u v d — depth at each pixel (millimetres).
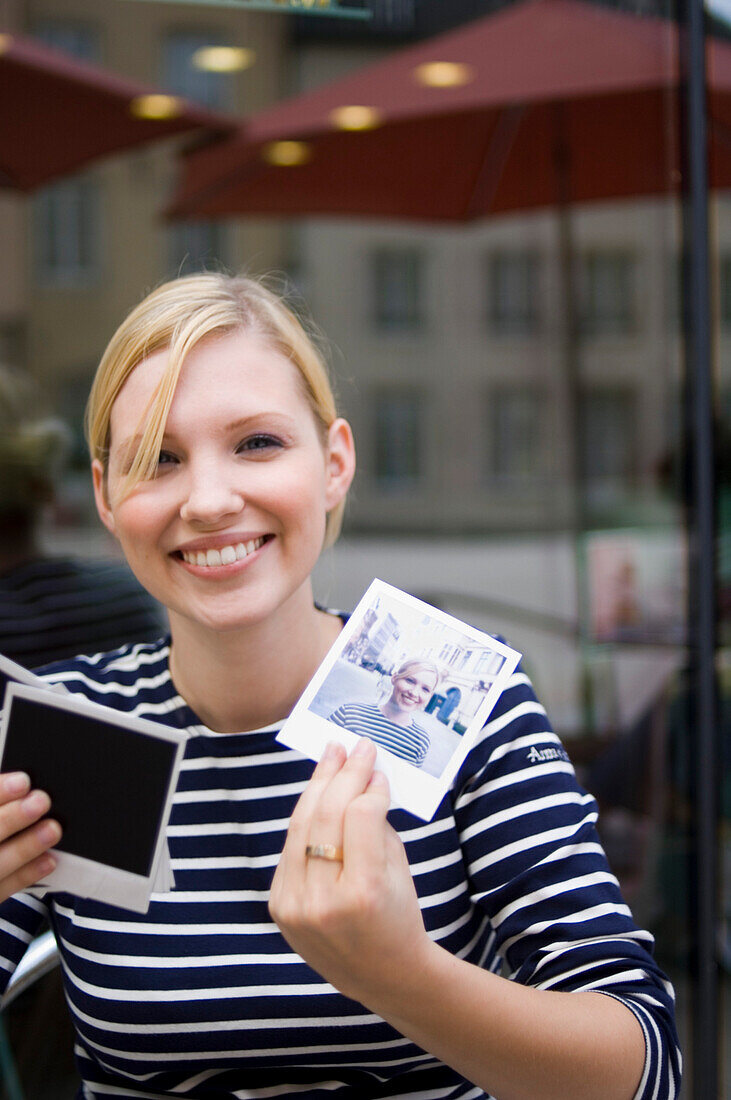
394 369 16312
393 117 2793
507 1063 731
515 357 16062
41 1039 1254
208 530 868
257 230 11750
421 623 833
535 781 925
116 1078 973
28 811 742
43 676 1036
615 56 1972
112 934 911
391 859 687
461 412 16438
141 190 10438
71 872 771
